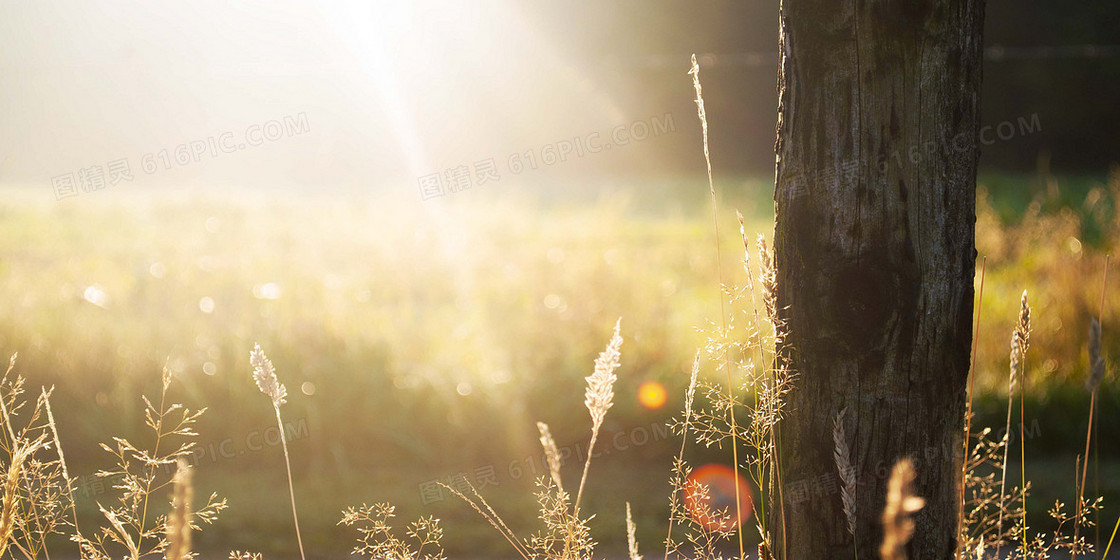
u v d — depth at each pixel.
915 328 1.93
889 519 1.24
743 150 30.47
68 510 4.23
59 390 5.30
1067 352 6.03
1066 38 34.03
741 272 8.29
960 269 1.98
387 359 5.77
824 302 1.97
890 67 1.89
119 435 5.10
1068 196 14.41
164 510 4.38
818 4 1.94
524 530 4.23
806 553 2.06
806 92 1.97
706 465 4.94
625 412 5.29
